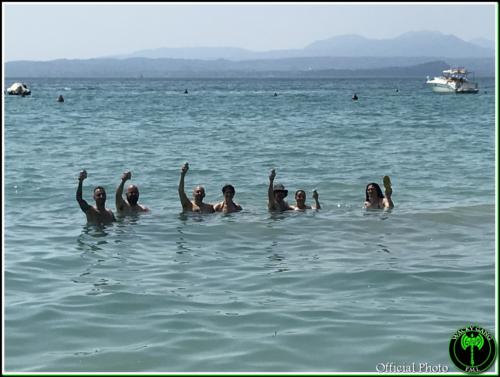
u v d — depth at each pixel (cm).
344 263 1588
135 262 1608
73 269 1548
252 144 4341
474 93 14450
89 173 3098
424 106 9438
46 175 3027
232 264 1588
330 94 15438
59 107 9150
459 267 1540
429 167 3325
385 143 4412
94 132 5212
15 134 4984
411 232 1928
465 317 1218
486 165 3378
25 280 1459
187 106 9600
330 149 4072
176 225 2019
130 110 8456
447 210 2225
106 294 1354
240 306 1282
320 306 1282
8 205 2347
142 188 2725
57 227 2002
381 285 1412
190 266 1570
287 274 1496
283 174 3105
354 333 1148
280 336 1137
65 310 1262
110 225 2022
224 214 2192
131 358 1059
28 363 1043
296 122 6297
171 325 1187
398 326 1177
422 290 1377
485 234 1897
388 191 2295
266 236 1883
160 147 4166
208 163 3450
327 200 2489
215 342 1116
